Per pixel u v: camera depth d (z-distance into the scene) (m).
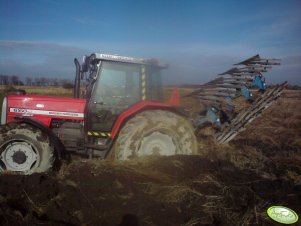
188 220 3.53
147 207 3.74
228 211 3.78
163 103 5.47
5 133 5.00
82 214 3.56
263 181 4.77
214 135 6.46
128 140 5.18
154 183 4.45
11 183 4.29
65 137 5.67
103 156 5.43
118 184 4.35
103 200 3.90
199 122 6.09
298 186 4.64
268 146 7.12
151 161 5.05
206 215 3.65
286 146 7.16
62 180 4.51
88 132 5.55
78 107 5.70
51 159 5.06
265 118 9.22
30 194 4.00
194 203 3.92
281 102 10.72
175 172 4.82
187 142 5.46
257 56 6.04
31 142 5.01
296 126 8.58
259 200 4.08
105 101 5.60
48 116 5.63
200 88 7.10
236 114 6.33
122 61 5.55
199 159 5.23
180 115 5.62
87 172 4.70
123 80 5.66
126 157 5.16
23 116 5.39
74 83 6.25
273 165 5.76
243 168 5.44
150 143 5.35
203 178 4.68
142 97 5.69
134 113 5.34
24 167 5.05
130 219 3.49
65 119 5.69
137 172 4.76
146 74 5.71
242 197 4.16
